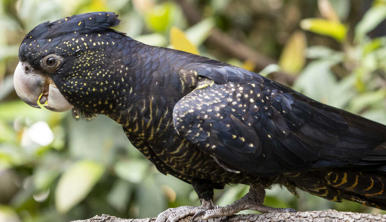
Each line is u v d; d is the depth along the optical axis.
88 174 9.28
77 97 6.46
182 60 6.46
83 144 9.74
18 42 11.59
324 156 6.37
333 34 9.78
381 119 8.72
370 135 6.46
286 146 6.30
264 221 6.23
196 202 9.62
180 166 6.66
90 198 10.31
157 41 9.67
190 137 6.14
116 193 9.81
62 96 6.60
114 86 6.38
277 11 13.62
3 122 10.28
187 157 6.43
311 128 6.39
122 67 6.37
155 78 6.33
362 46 9.70
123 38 6.52
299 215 6.12
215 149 6.15
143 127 6.41
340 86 9.16
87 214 10.34
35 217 10.75
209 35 12.39
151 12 10.05
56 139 10.16
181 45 7.46
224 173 6.61
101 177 10.10
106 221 6.69
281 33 13.49
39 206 11.00
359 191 6.61
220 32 12.55
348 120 6.54
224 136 6.15
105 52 6.41
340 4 10.87
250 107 6.27
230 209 6.49
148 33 11.37
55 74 6.43
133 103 6.36
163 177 9.79
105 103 6.46
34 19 10.22
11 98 12.21
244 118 6.21
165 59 6.43
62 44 6.39
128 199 10.20
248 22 13.58
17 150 10.02
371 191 6.57
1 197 11.88
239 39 13.51
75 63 6.38
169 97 6.30
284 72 10.48
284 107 6.37
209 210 6.52
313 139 6.36
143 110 6.34
